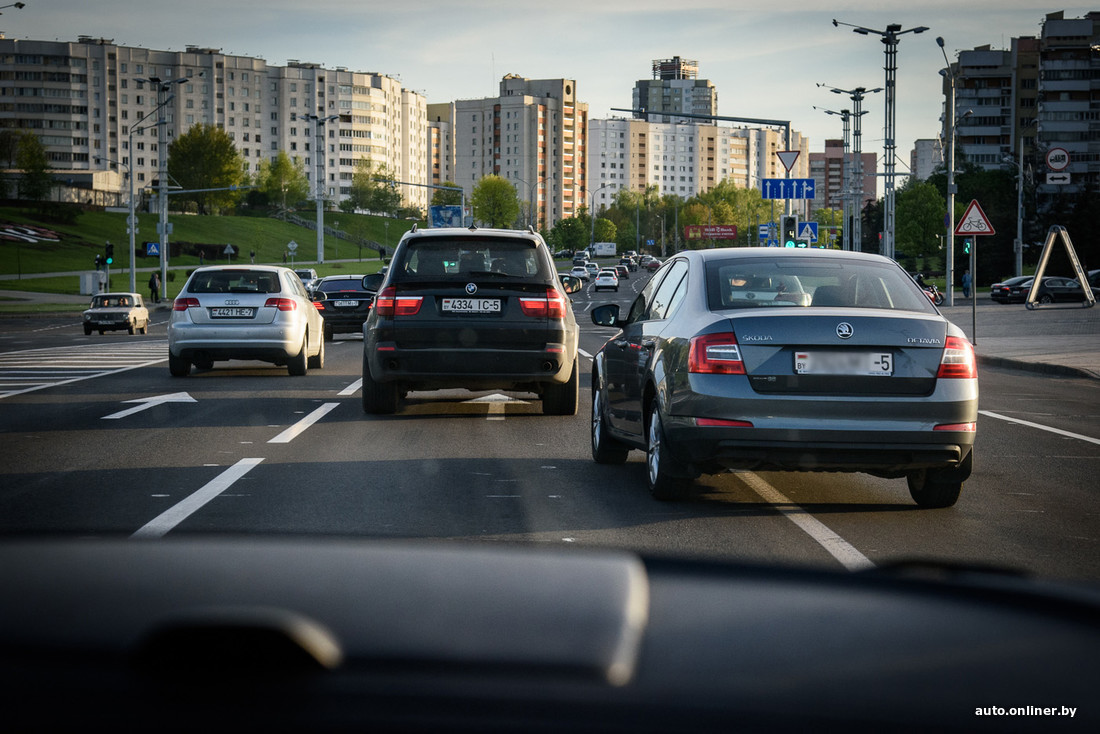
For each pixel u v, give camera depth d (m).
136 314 58.06
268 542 1.80
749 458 9.41
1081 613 1.31
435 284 16.62
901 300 10.20
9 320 75.25
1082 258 131.38
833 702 1.09
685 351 9.79
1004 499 10.84
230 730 1.03
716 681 1.13
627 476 11.98
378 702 1.06
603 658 1.18
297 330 25.33
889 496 10.98
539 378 16.77
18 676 1.08
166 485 11.10
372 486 11.09
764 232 94.31
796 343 9.41
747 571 1.57
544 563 1.60
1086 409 20.62
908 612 1.35
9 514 9.48
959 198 177.38
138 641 1.13
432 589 1.44
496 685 1.10
